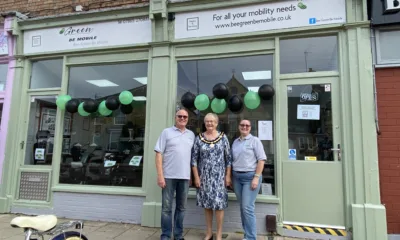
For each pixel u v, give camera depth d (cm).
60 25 557
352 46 425
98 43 537
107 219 495
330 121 432
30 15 587
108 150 526
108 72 548
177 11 497
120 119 527
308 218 421
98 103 536
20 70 573
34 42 572
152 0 495
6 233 430
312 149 434
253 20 468
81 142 541
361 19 424
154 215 466
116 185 509
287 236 423
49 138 555
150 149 482
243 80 478
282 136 446
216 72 492
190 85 498
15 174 549
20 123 562
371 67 415
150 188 476
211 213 400
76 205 512
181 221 393
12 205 540
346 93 424
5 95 575
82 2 564
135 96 524
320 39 453
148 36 514
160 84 493
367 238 387
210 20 487
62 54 558
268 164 448
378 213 388
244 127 400
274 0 458
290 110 449
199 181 395
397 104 411
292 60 460
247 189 386
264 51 468
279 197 430
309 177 427
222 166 389
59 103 538
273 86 458
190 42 493
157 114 487
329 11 438
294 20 451
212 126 398
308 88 447
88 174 528
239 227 441
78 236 287
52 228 273
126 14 522
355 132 410
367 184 397
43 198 532
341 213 410
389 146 406
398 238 390
